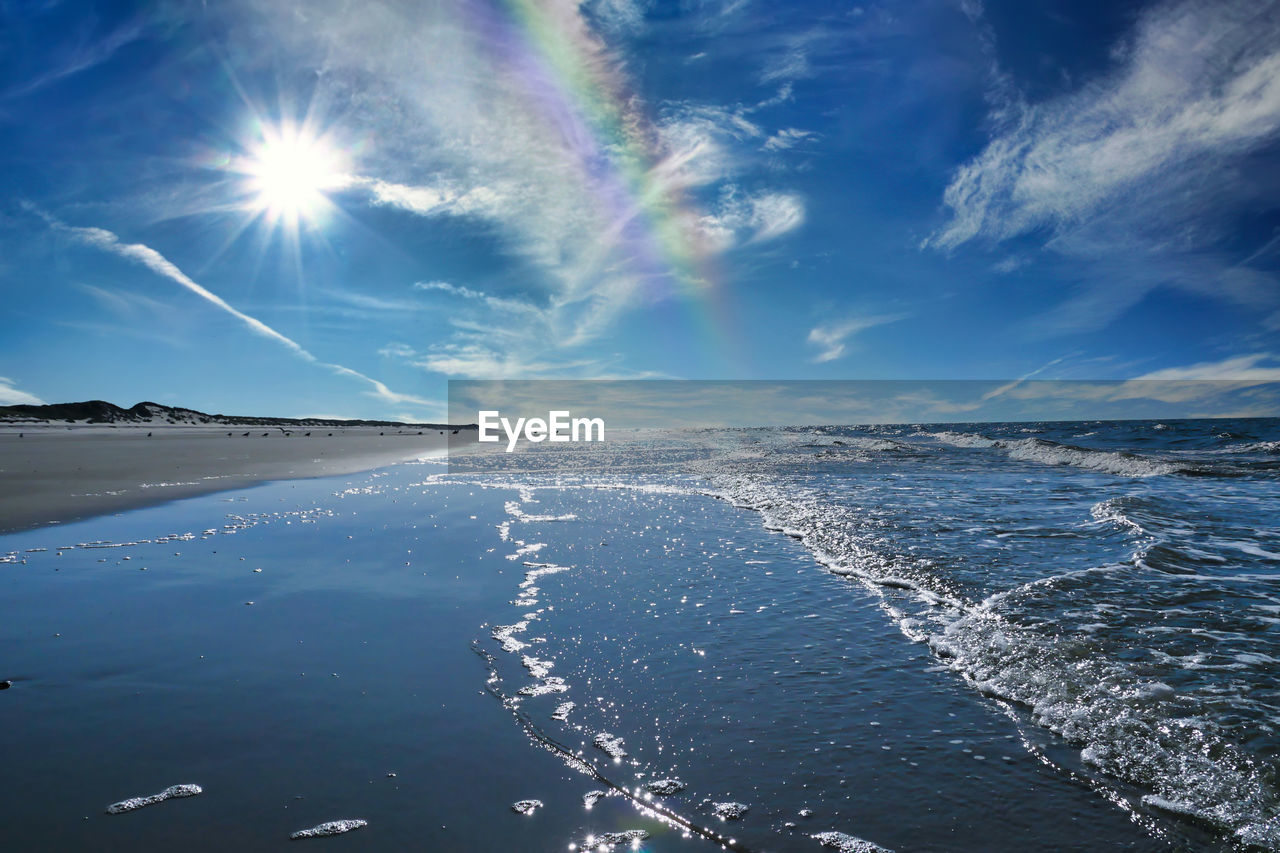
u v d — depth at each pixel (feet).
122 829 11.07
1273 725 13.96
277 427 321.52
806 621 21.79
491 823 11.39
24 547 32.81
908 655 18.80
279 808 11.71
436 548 32.96
